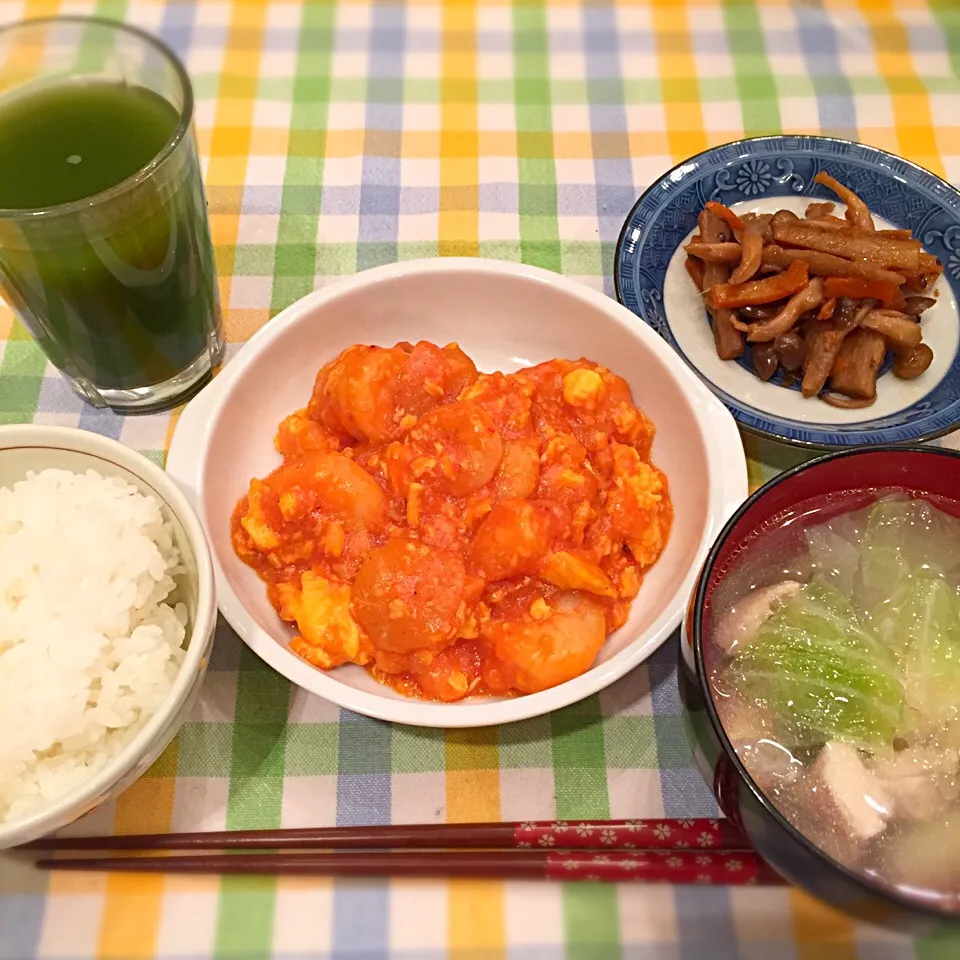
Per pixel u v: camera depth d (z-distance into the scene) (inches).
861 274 15.4
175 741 13.0
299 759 13.0
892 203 17.0
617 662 12.0
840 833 10.6
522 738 13.2
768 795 10.8
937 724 10.9
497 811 12.8
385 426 14.1
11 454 12.3
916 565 11.8
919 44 19.9
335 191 17.7
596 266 17.1
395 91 19.0
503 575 13.0
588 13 20.1
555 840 12.1
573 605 13.1
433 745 13.1
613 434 14.4
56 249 12.5
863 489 12.2
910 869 10.4
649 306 15.7
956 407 14.9
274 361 14.8
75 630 11.4
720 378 16.0
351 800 12.8
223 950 11.9
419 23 19.9
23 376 15.8
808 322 16.0
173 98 13.4
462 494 13.6
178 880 12.2
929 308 16.2
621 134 18.6
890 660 11.2
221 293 16.6
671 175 16.8
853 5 20.2
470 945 12.0
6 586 11.7
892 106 19.0
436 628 12.5
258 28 19.6
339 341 15.4
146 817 12.6
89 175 13.1
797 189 17.2
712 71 19.4
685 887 12.3
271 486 13.8
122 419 15.4
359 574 12.9
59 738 11.1
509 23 20.0
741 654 11.5
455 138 18.4
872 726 10.9
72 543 11.7
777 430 14.3
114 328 13.8
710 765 11.0
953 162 18.4
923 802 10.7
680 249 16.7
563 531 13.2
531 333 15.7
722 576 11.8
